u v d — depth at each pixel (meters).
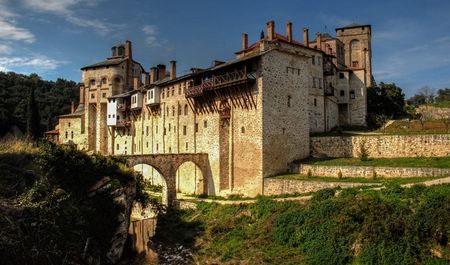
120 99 86.25
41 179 33.16
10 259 26.20
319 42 70.56
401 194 35.53
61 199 31.91
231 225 44.44
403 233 31.55
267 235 40.19
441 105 93.44
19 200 30.03
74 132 95.81
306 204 41.50
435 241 30.39
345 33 89.19
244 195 53.97
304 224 38.22
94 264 33.12
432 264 29.31
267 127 52.00
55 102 122.69
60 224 31.33
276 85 53.44
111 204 37.78
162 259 40.94
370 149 52.00
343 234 34.28
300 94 56.56
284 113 54.25
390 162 47.19
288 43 61.97
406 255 30.28
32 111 88.00
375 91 78.56
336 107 72.81
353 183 42.50
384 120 69.12
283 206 43.09
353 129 69.00
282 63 54.44
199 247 42.78
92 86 92.88
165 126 71.69
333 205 37.41
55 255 29.12
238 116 55.44
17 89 119.44
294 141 55.19
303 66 57.28
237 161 55.44
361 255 32.12
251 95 53.16
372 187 39.94
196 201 54.25
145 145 78.56
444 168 40.78
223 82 55.47
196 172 62.97
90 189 37.47
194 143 63.69
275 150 52.78
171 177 56.88
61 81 141.88
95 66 92.00
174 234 47.12
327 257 33.59
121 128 87.00
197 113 63.41
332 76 72.25
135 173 46.78
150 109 76.56
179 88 67.81
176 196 59.06
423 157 47.72
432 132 52.62
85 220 34.47
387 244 31.45
